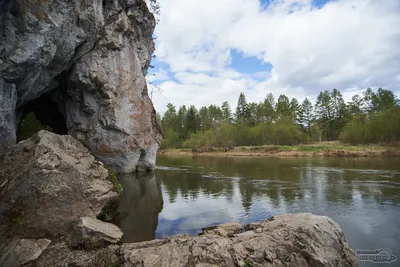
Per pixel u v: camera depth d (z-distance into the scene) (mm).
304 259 6867
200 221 11281
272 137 67938
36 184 8969
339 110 80812
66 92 22359
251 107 90562
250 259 6875
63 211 9203
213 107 97562
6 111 11305
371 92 78812
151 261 6719
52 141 11336
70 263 7168
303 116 86125
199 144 70312
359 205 13477
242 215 12062
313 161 36938
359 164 30906
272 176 23328
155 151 29156
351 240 9438
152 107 29922
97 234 8438
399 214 12023
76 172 10203
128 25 23812
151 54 30359
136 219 11531
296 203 13984
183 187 18734
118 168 24703
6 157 10047
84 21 16312
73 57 19219
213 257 6891
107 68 21953
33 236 8281
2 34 10023
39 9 11273
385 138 50938
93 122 22641
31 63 11539
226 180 21500
